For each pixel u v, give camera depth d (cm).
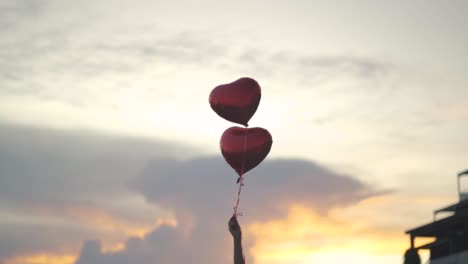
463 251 2998
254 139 1401
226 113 1447
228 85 1462
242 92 1437
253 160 1402
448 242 3103
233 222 988
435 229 3152
